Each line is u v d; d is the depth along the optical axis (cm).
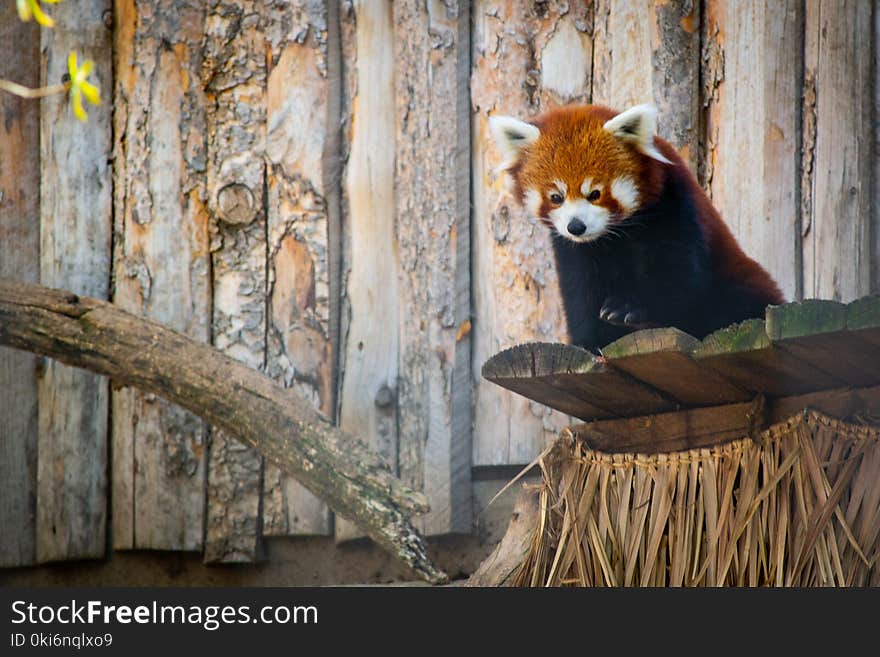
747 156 848
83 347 681
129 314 693
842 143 845
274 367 862
